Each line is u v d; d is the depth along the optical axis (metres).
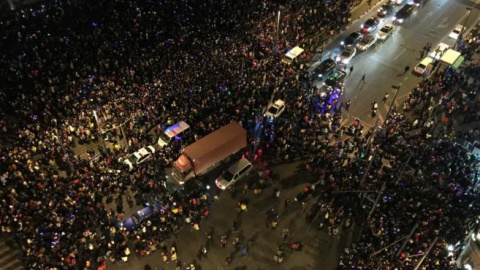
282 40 60.84
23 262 37.06
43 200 40.28
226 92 51.62
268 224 41.09
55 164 43.97
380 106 53.81
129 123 47.84
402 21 67.75
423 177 43.97
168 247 38.94
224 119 48.91
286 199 43.06
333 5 68.19
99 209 40.69
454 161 45.06
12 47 55.62
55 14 60.62
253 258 38.59
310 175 45.12
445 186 43.06
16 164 43.06
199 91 51.25
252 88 52.59
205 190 43.66
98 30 58.03
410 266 36.38
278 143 47.41
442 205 41.28
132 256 38.12
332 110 52.66
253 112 50.53
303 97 52.50
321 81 56.84
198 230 40.31
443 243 37.84
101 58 54.56
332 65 57.53
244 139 46.03
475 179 43.72
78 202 40.44
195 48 57.16
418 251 37.38
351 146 47.09
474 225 40.34
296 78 55.34
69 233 38.28
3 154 44.38
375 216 40.53
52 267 36.03
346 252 38.59
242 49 57.72
